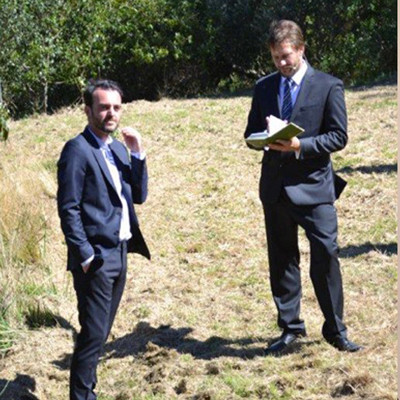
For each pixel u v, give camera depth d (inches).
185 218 410.3
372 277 326.0
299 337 282.0
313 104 261.9
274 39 260.1
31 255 358.9
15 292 323.0
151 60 698.8
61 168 244.5
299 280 279.9
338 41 699.4
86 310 246.5
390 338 274.7
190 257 368.5
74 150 244.2
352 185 424.8
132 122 570.3
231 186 443.2
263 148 263.7
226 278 345.1
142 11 701.9
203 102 631.2
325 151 258.5
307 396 247.1
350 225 380.8
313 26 698.8
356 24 703.1
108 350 297.0
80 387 248.4
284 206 268.4
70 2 684.1
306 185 264.7
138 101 649.0
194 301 326.6
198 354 286.2
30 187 422.3
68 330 314.0
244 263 356.8
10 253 334.3
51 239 384.8
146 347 291.9
